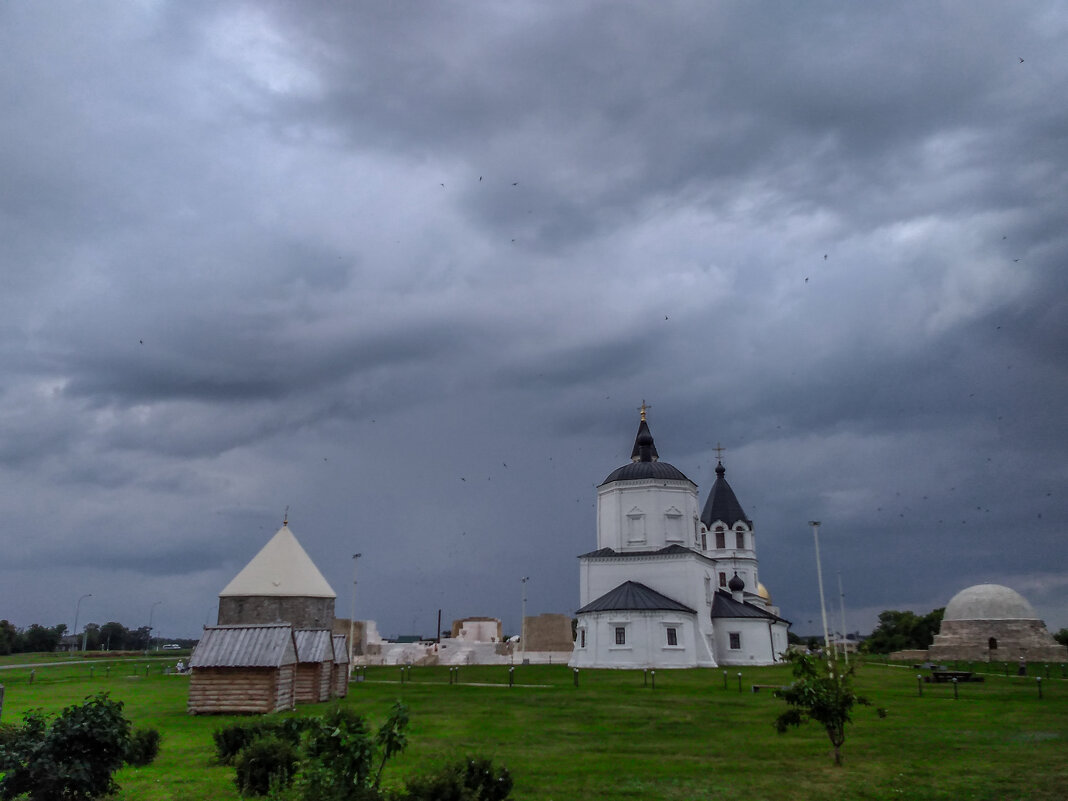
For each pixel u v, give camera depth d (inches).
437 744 990.4
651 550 2824.8
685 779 789.9
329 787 583.2
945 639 3400.6
